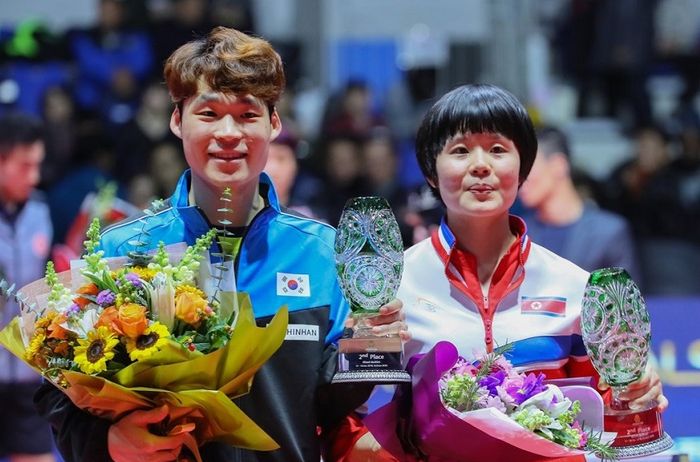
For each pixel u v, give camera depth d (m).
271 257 4.48
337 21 13.10
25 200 8.65
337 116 11.50
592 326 4.27
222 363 3.96
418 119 12.23
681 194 11.34
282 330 3.96
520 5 12.33
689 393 7.60
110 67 11.78
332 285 4.51
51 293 4.09
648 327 4.31
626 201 11.29
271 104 4.43
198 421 4.06
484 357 4.21
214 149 4.29
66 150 10.99
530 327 4.54
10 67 11.63
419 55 12.91
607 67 13.02
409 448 4.28
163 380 3.94
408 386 4.24
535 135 4.59
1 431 8.20
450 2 13.27
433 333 4.54
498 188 4.50
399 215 9.80
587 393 4.24
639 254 10.89
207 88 4.29
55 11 13.34
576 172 11.05
